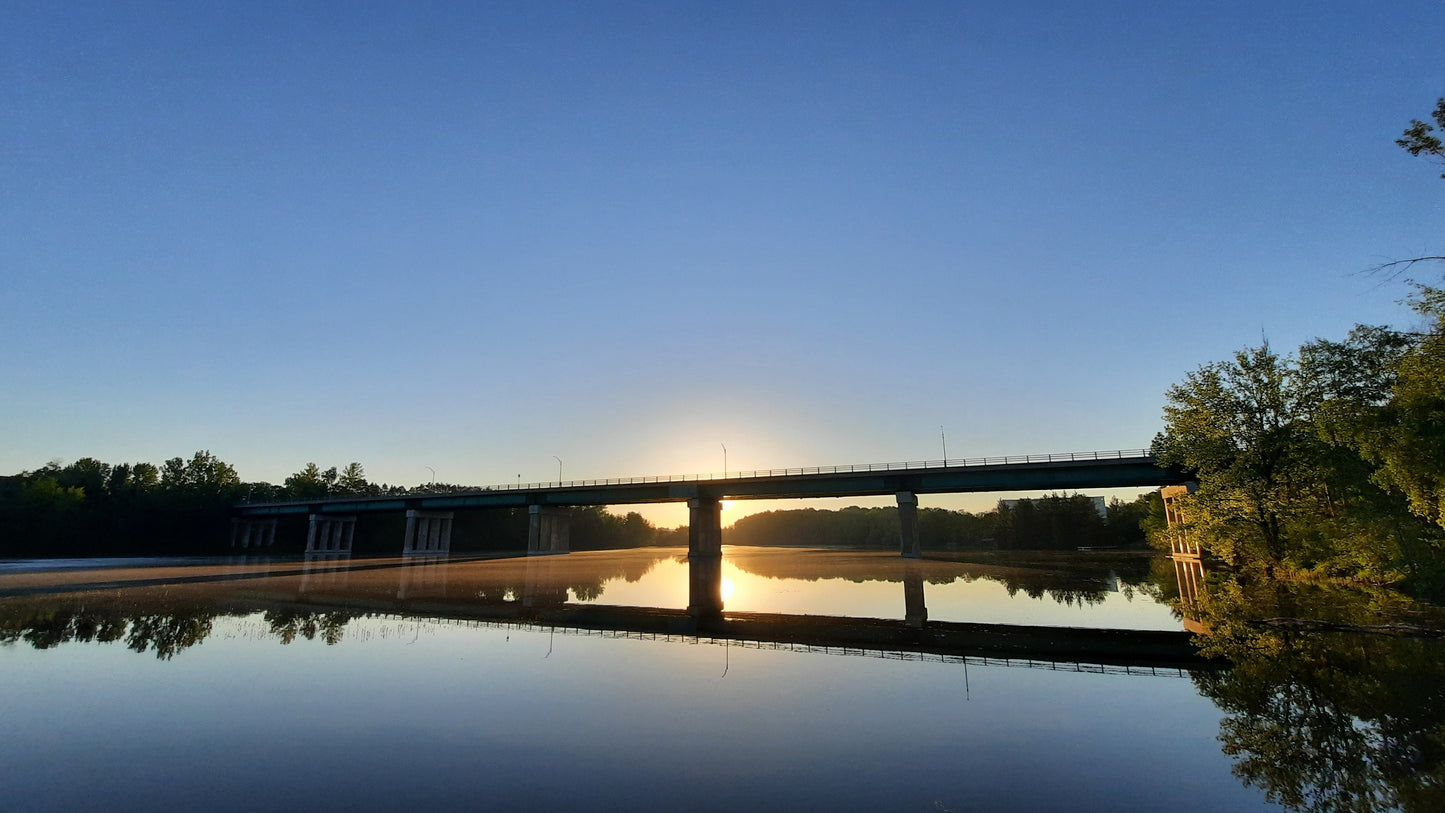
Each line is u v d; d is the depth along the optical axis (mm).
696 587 56250
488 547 172875
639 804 10234
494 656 22641
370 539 158875
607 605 41688
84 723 14633
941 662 21969
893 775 11469
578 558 118438
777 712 15555
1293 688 17656
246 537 145250
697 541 99312
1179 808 10156
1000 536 152250
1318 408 38781
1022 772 11648
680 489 101938
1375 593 35531
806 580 63531
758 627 31766
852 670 20562
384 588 51438
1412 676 18531
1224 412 43375
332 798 10516
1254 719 14906
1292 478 41344
